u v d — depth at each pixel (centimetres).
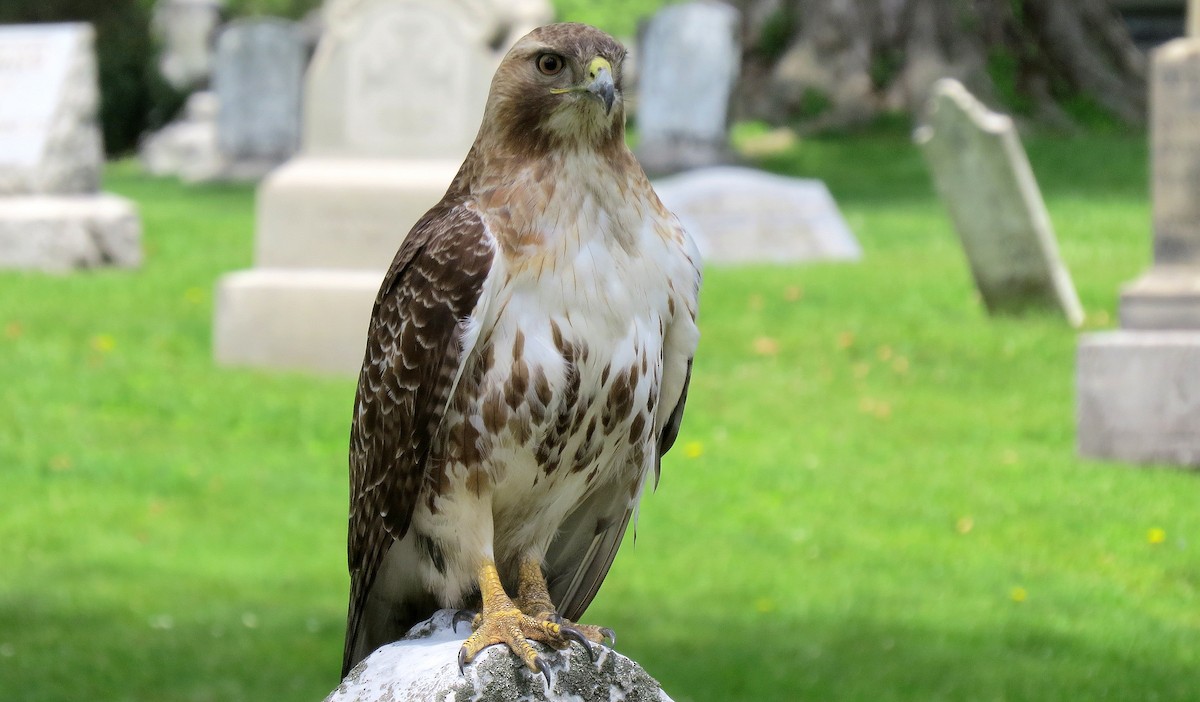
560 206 477
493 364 474
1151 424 1341
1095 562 1118
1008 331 1838
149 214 2897
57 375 1614
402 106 1688
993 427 1471
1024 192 1878
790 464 1355
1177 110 1377
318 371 1669
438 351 473
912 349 1761
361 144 1702
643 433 498
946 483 1295
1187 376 1327
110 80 4175
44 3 4275
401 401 482
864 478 1312
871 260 2400
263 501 1252
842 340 1806
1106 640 980
